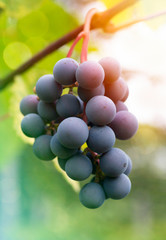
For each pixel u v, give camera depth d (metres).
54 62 0.49
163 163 2.53
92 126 0.30
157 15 0.39
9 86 0.44
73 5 0.50
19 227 1.29
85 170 0.30
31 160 0.58
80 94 0.30
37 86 0.30
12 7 0.44
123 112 0.31
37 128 0.31
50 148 0.31
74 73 0.29
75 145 0.29
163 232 2.11
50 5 0.49
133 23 0.38
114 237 1.91
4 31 0.49
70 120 0.29
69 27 0.51
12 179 0.78
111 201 2.25
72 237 1.65
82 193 0.30
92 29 0.37
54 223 1.59
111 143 0.29
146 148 2.40
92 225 1.89
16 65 0.50
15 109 0.42
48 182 0.63
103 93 0.30
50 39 0.52
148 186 2.56
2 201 0.99
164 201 2.50
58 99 0.30
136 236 2.02
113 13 0.36
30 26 0.50
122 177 0.31
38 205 1.34
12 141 0.48
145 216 2.44
